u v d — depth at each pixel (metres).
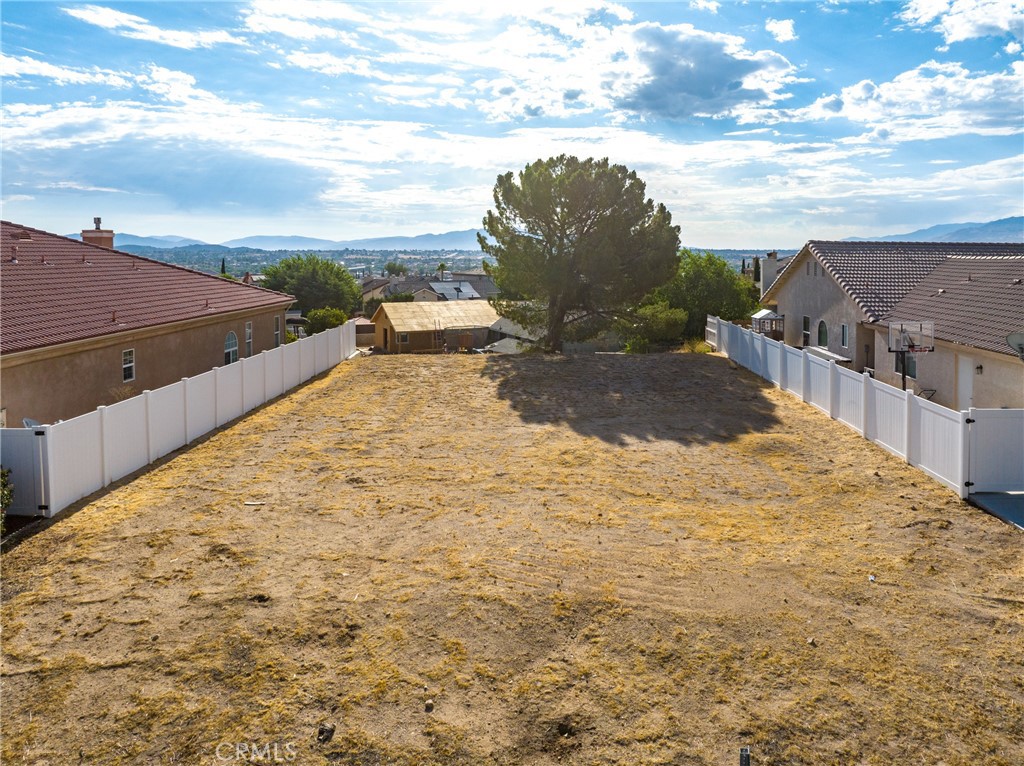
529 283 29.95
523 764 5.81
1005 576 9.02
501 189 29.94
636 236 29.56
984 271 22.20
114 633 7.71
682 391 21.81
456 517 11.30
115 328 17.88
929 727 6.21
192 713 6.39
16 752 5.90
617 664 7.14
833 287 27.80
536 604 8.30
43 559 9.63
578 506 11.85
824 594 8.59
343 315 70.25
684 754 5.90
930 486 12.46
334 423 18.25
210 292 26.03
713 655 7.28
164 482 13.09
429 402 20.98
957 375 18.94
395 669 7.05
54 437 11.29
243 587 8.77
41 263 20.47
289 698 6.61
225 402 18.16
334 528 10.80
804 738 6.08
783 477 13.45
